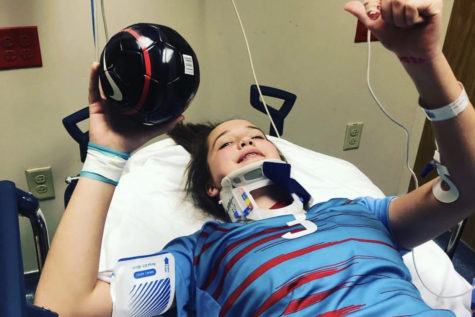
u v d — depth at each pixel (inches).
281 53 74.1
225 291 39.1
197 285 40.9
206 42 69.5
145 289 37.3
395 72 83.3
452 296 49.1
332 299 35.8
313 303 35.8
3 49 60.0
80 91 66.1
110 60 32.2
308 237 40.0
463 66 78.3
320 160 69.1
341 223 41.9
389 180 95.9
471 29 75.4
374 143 89.7
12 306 17.4
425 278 51.5
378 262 38.5
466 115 33.8
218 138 53.2
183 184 60.0
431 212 40.9
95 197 33.2
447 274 52.1
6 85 62.4
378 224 43.4
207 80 72.5
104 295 35.3
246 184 48.4
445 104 33.2
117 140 33.7
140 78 31.6
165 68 32.1
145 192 58.7
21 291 18.5
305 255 38.4
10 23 59.1
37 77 63.3
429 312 34.1
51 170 69.9
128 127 34.0
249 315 37.0
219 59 71.4
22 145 66.9
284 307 35.8
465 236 85.7
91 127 33.9
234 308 37.9
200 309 40.0
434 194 40.4
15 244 21.5
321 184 63.9
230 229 42.9
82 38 63.1
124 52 31.9
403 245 45.1
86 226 32.9
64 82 64.8
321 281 36.8
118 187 59.3
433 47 29.6
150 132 34.6
